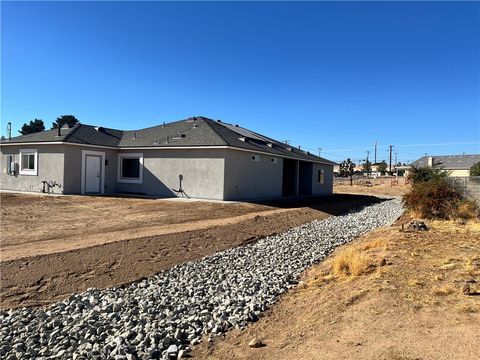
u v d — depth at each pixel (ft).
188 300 23.18
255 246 39.34
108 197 71.26
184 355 16.40
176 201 67.21
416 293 19.71
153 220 47.78
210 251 36.06
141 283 26.66
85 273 26.76
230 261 33.04
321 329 17.42
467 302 17.99
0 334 18.48
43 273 25.54
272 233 46.80
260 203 69.77
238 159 73.87
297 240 42.80
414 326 15.97
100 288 25.23
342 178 256.11
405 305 18.24
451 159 249.14
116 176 83.15
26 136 88.74
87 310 21.42
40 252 28.37
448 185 57.98
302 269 30.50
